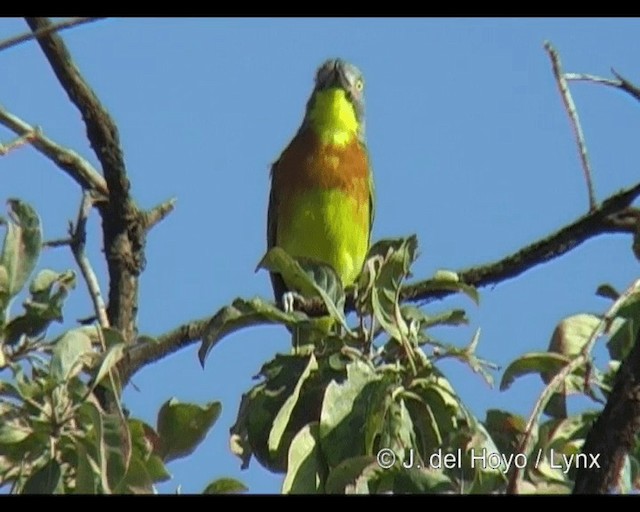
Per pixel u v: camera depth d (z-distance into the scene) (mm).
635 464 7809
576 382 8133
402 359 8180
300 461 7613
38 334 8477
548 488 7180
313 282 8617
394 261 8336
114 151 10836
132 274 11117
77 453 7625
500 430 8086
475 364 8289
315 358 8258
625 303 8484
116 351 7762
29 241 8477
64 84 10719
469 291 9234
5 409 7699
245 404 8391
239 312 8492
